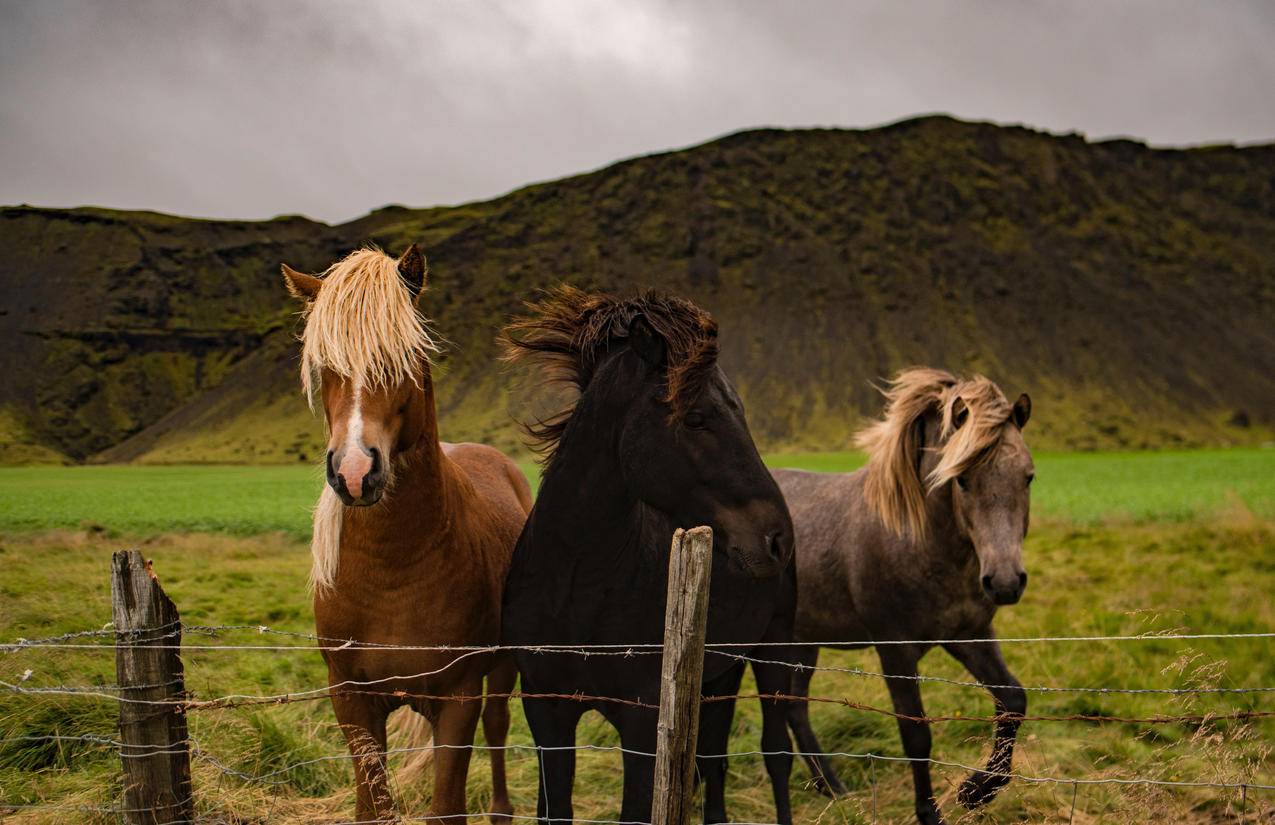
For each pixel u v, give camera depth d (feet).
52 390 447.83
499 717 12.85
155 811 7.48
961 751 14.99
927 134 631.56
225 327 510.58
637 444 8.95
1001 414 12.19
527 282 486.79
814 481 16.89
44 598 21.27
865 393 380.99
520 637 10.07
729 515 8.85
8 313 490.08
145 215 584.81
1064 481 104.83
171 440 415.44
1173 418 381.60
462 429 339.57
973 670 13.43
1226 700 16.52
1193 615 24.03
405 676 9.16
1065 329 455.63
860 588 14.12
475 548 10.19
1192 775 12.92
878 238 529.04
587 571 9.45
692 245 516.32
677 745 6.44
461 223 601.62
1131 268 538.06
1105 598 27.43
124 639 7.36
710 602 9.92
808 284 479.41
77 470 261.24
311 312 8.49
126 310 500.33
